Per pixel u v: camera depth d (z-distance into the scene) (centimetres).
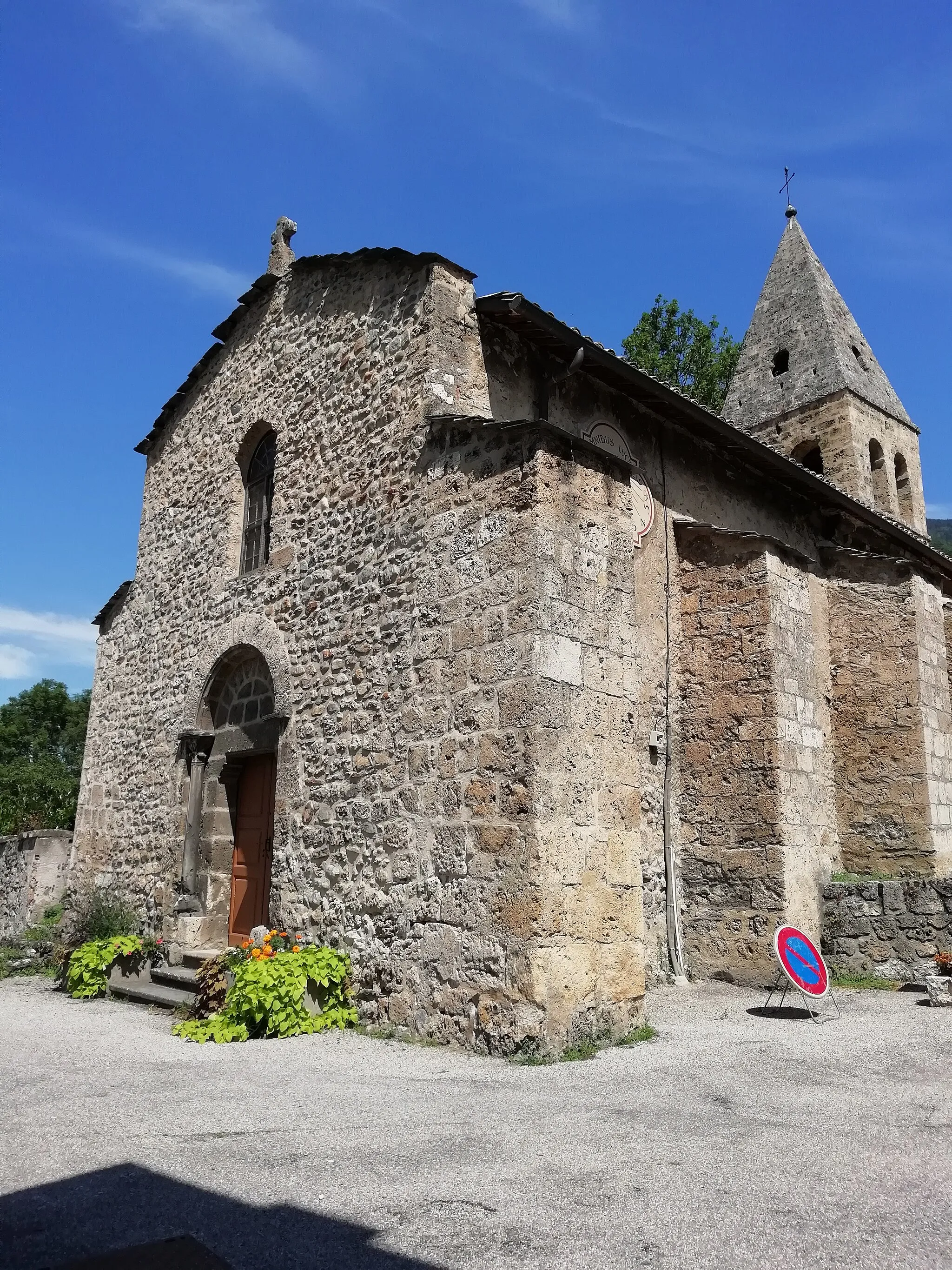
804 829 927
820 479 1138
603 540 711
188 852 1035
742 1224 320
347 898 774
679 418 1009
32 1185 354
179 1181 358
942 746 1111
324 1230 313
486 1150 393
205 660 1087
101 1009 859
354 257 962
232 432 1149
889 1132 421
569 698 654
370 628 822
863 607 1151
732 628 966
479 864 649
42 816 2020
